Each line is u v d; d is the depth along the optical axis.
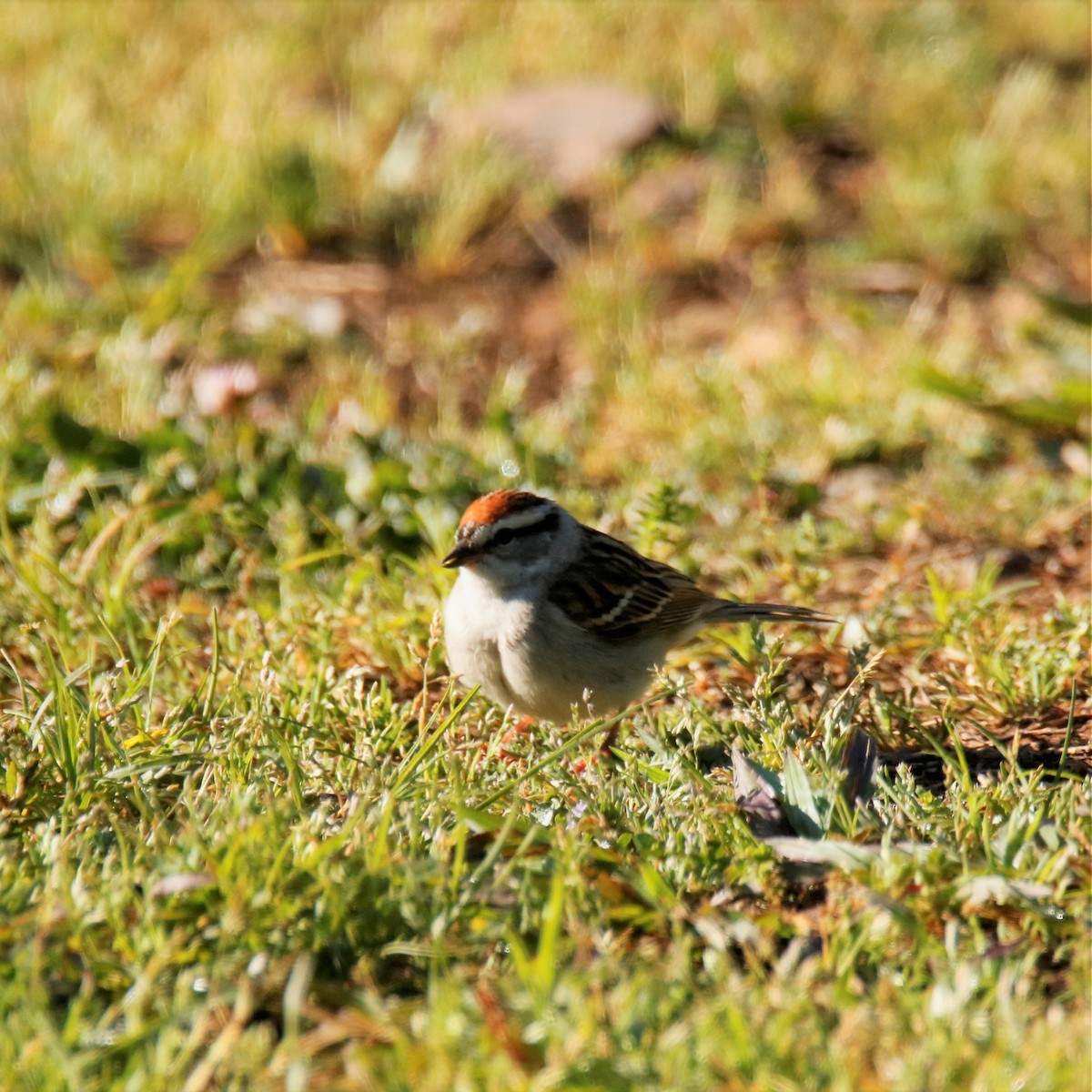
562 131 19.28
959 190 17.48
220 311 15.81
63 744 7.14
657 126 19.39
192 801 6.51
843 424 13.16
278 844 6.04
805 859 6.24
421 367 15.16
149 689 7.86
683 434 13.24
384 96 19.97
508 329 16.12
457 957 5.66
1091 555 11.16
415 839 6.18
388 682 9.30
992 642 9.21
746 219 17.67
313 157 18.14
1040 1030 5.09
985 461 13.00
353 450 12.27
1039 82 20.22
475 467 12.32
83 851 6.10
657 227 17.77
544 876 6.08
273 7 22.84
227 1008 5.38
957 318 15.70
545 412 13.98
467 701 7.78
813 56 21.03
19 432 11.94
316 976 5.73
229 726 7.62
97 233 16.72
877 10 22.80
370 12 23.06
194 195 17.70
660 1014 5.20
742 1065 4.94
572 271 16.81
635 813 6.82
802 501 12.23
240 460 12.01
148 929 5.55
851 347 15.12
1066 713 8.58
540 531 8.65
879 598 10.21
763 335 15.49
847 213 18.12
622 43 21.25
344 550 10.27
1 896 5.81
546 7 22.50
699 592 9.22
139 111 19.50
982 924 6.08
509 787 6.74
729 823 6.60
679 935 5.70
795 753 7.29
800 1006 5.18
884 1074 4.97
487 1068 4.88
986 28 22.48
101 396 13.31
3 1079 4.86
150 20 22.22
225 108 19.30
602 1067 4.93
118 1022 5.33
